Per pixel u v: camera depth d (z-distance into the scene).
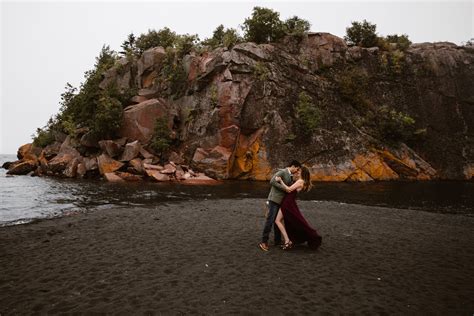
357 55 42.38
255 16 40.44
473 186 28.97
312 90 38.06
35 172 35.50
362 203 19.05
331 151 34.56
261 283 6.07
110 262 7.19
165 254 7.81
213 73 36.28
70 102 44.56
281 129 34.66
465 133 41.56
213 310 4.95
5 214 14.31
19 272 6.55
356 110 39.53
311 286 5.98
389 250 8.59
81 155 36.50
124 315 4.75
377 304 5.29
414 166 35.81
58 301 5.21
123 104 39.59
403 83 42.50
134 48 47.47
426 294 5.73
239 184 28.62
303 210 15.06
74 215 13.18
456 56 44.34
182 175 31.20
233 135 33.22
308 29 42.94
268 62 37.00
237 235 9.86
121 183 27.77
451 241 9.73
